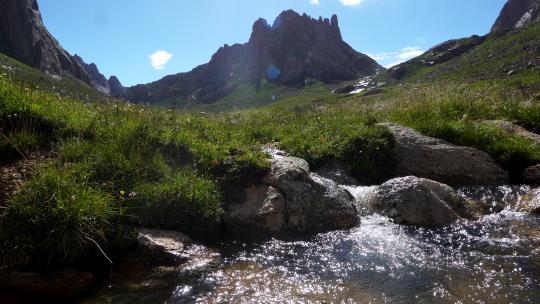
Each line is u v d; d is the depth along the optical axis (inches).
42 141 348.2
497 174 436.1
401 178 365.1
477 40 6048.2
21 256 240.1
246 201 332.8
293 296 220.5
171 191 309.0
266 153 381.7
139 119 403.9
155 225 297.0
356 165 444.8
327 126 518.3
